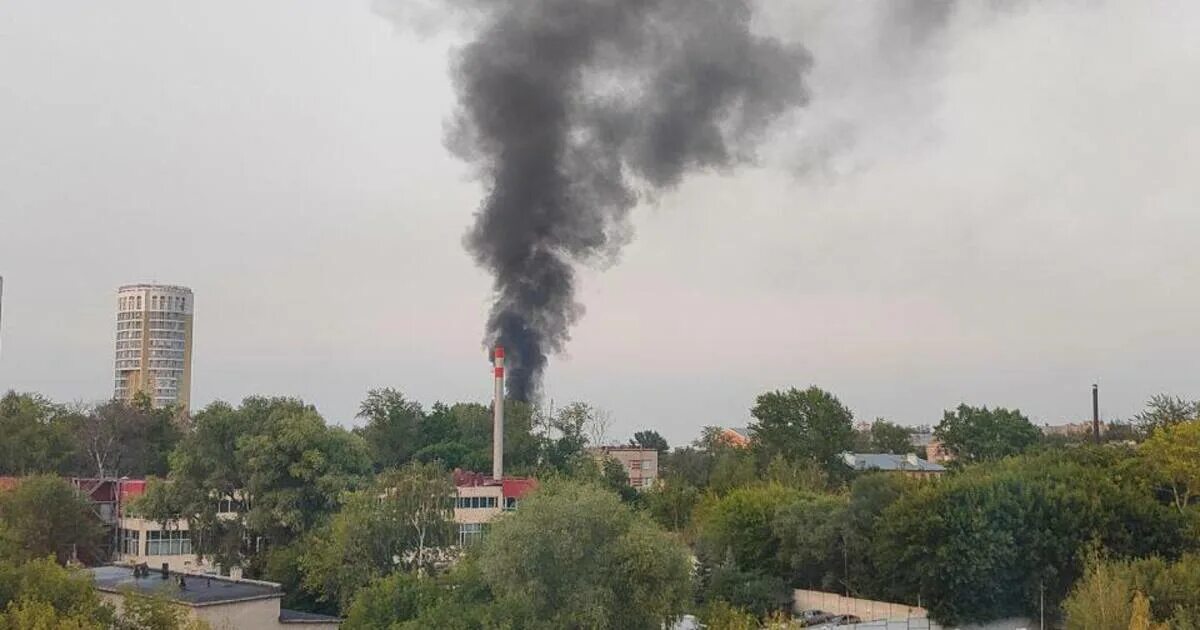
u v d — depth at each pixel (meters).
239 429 81.94
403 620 49.66
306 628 57.78
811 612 72.25
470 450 135.00
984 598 64.31
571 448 146.00
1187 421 83.00
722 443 154.00
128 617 42.06
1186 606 49.34
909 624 65.81
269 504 77.31
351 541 65.94
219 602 53.47
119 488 97.69
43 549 78.44
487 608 44.19
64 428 122.50
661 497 105.75
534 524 44.91
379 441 138.12
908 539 67.50
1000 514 64.69
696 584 70.62
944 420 148.50
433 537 68.00
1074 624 50.56
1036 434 143.50
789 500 84.88
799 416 130.12
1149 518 65.62
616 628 44.97
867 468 135.00
